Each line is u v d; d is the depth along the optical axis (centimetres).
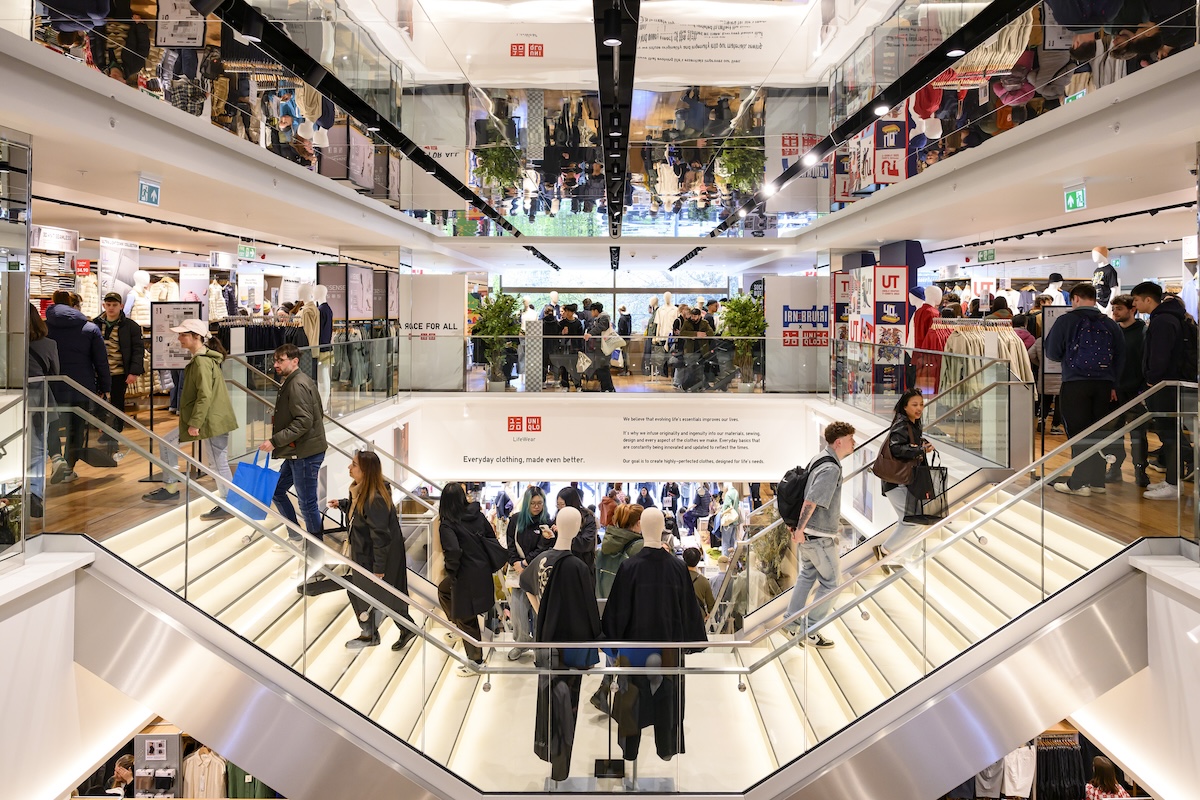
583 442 1345
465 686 550
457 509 628
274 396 839
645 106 678
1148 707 526
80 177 720
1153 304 668
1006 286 1839
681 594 554
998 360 783
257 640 549
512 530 793
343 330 1248
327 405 974
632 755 546
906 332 1094
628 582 553
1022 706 534
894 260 1300
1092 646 531
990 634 544
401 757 544
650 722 548
